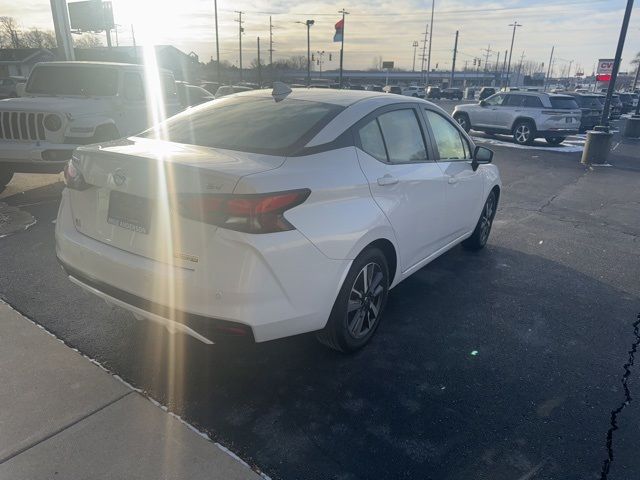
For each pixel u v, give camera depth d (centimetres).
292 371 306
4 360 300
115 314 362
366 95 365
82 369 295
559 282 471
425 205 375
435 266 501
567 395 294
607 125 1318
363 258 305
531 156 1436
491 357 333
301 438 249
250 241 237
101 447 235
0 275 421
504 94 1784
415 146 380
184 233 246
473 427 262
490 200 543
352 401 279
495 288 450
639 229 685
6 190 735
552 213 762
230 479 221
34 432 242
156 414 260
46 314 358
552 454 245
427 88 5866
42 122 660
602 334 371
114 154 266
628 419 274
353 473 228
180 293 246
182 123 344
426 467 234
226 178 236
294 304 260
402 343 346
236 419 260
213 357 316
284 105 342
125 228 268
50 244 502
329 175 280
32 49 5806
